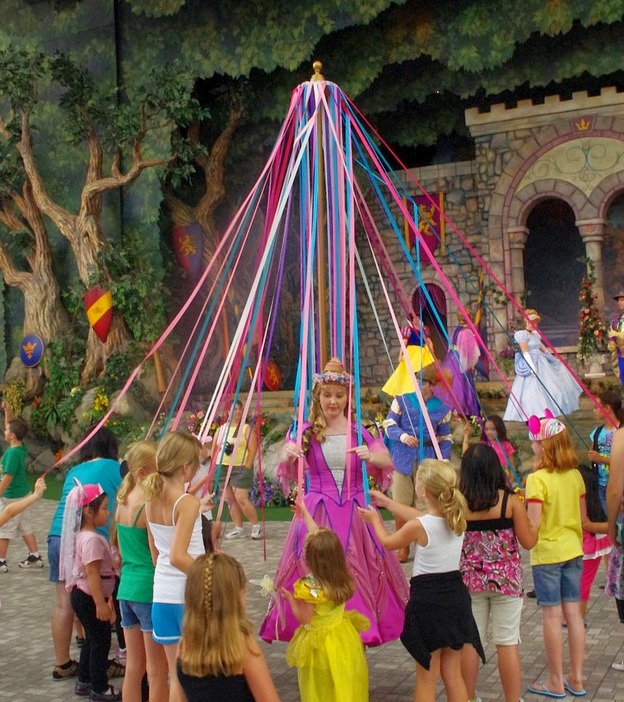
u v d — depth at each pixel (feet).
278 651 18.38
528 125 57.82
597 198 56.18
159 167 57.47
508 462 22.43
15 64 55.36
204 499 14.08
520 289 58.13
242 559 27.91
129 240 58.44
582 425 43.29
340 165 16.30
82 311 59.21
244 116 60.75
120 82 59.16
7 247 61.62
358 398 14.87
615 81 60.49
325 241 16.98
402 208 17.71
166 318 58.59
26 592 25.07
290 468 15.11
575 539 15.14
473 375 34.42
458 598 12.61
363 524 14.82
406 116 63.31
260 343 16.84
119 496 13.85
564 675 16.03
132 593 13.30
